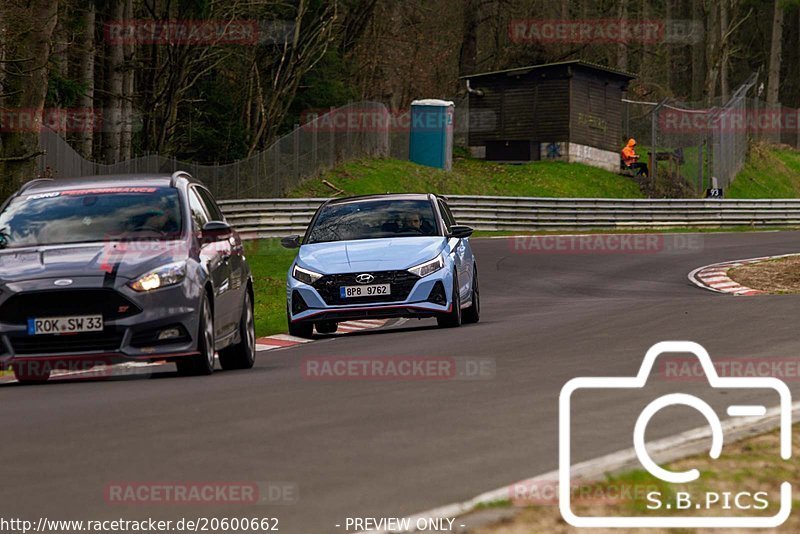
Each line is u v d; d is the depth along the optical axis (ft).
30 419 97.96
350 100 653.30
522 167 651.66
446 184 573.33
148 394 113.80
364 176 535.19
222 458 77.51
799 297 203.00
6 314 124.77
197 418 95.66
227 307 141.79
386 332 191.21
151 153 526.57
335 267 183.32
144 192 141.69
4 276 125.59
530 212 484.33
